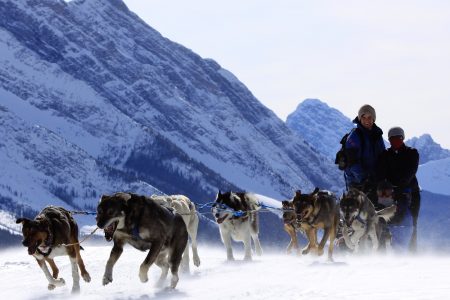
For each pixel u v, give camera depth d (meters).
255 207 21.11
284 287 12.45
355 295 10.75
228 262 18.91
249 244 19.59
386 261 16.34
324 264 16.50
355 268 14.92
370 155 19.28
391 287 11.32
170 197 17.67
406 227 19.47
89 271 17.25
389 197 18.91
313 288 11.94
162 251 14.08
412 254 19.53
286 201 21.02
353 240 18.45
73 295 13.88
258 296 11.64
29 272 17.98
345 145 19.39
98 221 12.91
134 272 16.80
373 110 19.25
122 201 13.11
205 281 14.83
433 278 12.14
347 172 19.34
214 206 19.33
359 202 17.92
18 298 13.88
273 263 17.64
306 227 18.45
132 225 13.23
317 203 18.20
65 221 14.31
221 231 19.72
